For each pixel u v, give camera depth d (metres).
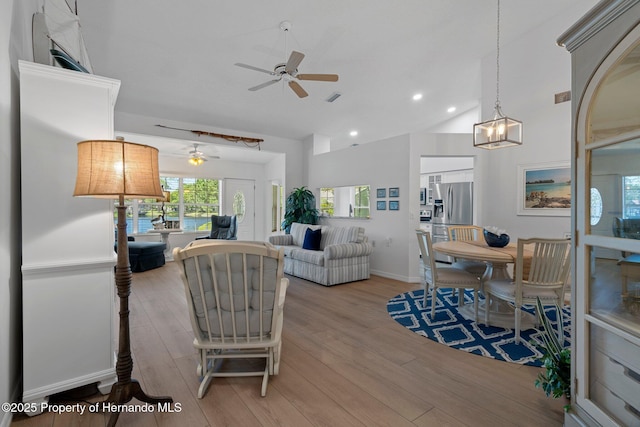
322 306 3.56
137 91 4.50
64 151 1.72
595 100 1.33
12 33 1.60
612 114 1.24
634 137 1.14
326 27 3.48
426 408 1.71
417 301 3.76
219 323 1.85
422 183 7.57
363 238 5.05
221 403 1.75
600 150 1.33
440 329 2.86
